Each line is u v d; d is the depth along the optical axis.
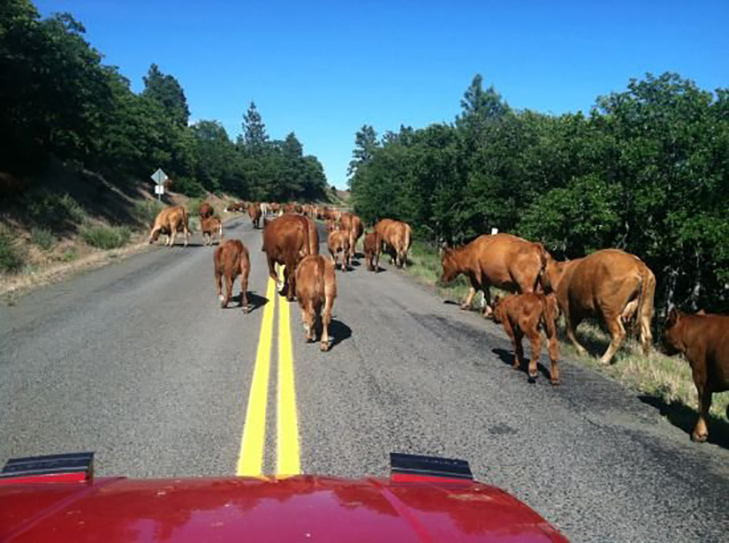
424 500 1.77
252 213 43.91
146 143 58.94
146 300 12.09
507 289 11.79
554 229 18.00
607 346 9.90
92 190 35.62
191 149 82.38
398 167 54.12
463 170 33.84
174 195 64.81
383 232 21.97
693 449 5.07
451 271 13.41
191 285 14.45
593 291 8.71
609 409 6.13
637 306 8.52
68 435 4.98
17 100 26.78
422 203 35.81
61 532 1.36
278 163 146.12
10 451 4.63
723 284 17.25
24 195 25.56
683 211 15.07
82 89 29.48
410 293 14.85
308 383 6.65
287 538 1.35
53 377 6.67
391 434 5.15
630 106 17.20
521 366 7.89
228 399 6.00
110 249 25.08
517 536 1.50
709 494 4.17
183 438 4.93
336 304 12.47
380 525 1.48
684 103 16.17
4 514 1.52
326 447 4.80
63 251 23.22
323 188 173.50
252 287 14.34
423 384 6.79
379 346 8.69
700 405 5.44
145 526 1.41
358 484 1.97
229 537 1.35
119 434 5.01
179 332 9.19
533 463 4.62
